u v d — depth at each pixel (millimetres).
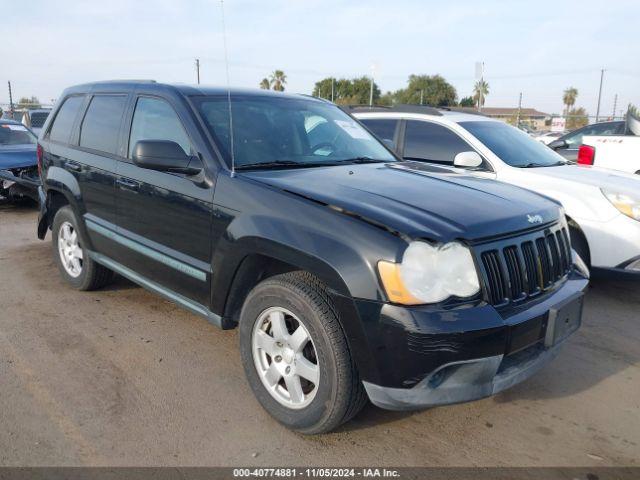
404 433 2994
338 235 2635
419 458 2787
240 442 2869
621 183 5215
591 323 4609
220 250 3156
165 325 4332
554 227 3158
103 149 4320
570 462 2787
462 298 2539
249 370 3127
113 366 3652
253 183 3113
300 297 2746
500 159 5801
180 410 3152
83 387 3375
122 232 4090
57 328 4234
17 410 3107
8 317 4430
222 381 3488
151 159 3305
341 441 2906
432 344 2418
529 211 3004
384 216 2625
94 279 4832
